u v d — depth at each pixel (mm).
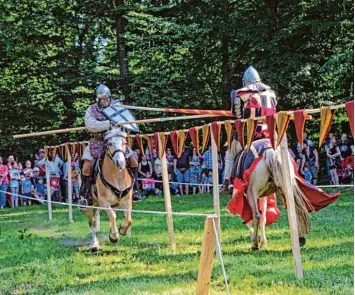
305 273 8289
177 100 25469
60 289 8422
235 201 10242
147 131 26453
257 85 10281
